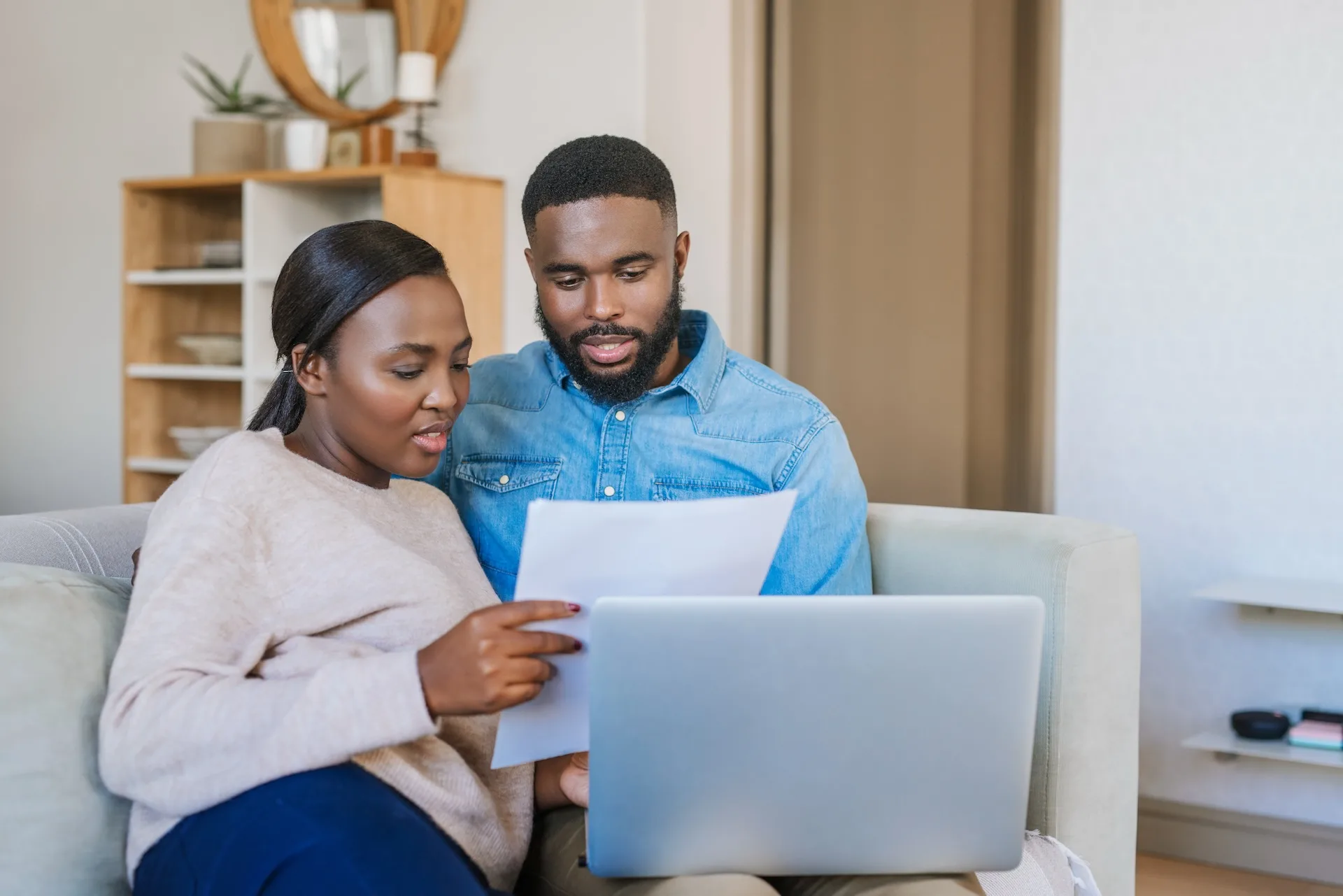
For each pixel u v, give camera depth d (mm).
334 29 3514
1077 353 2842
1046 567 1398
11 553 1336
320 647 1039
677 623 974
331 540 1094
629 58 3248
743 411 1472
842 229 3152
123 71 3938
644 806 1007
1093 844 1418
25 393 4133
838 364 3176
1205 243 2697
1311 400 2609
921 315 3059
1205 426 2713
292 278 1172
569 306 1404
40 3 4035
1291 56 2598
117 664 984
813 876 1142
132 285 3533
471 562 1270
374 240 1165
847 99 3131
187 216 3670
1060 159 2842
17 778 1014
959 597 999
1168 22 2713
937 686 1005
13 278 4125
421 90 3221
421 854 930
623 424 1476
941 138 3012
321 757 934
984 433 2992
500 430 1517
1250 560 2678
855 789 1016
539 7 3348
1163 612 2760
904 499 3100
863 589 1444
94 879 1045
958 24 2979
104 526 1462
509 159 3395
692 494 1454
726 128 3168
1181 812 2727
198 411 3707
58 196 4051
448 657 944
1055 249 2854
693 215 3225
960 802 1028
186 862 956
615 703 986
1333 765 2357
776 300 3236
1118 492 2805
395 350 1139
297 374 1184
